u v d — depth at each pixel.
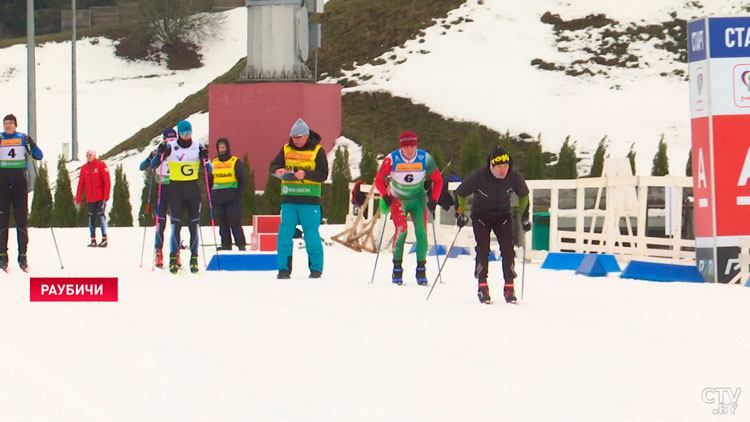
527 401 19.00
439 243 59.47
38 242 69.69
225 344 25.45
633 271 45.12
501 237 34.81
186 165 45.59
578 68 150.75
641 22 160.25
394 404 18.72
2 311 31.75
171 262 45.81
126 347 24.98
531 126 135.88
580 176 124.25
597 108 140.38
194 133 147.38
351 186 65.94
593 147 130.88
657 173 98.75
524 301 35.22
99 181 64.88
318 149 43.75
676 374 21.70
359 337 26.64
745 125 45.72
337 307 33.16
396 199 41.19
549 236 58.12
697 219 46.66
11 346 25.11
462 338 26.48
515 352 24.38
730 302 35.41
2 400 19.02
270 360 23.22
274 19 121.69
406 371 21.92
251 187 102.94
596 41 157.00
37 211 105.19
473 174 34.47
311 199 43.91
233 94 121.69
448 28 163.00
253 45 122.38
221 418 17.64
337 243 67.56
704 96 46.06
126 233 81.50
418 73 150.25
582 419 17.62
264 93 120.81
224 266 47.88
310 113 122.38
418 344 25.50
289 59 122.19
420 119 137.38
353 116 138.38
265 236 61.69
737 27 45.94
